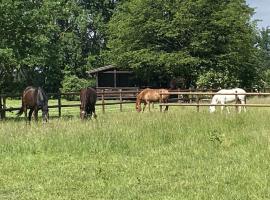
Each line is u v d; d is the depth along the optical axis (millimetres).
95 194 8305
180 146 12172
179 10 41719
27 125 15914
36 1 24984
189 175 9391
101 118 18438
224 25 41094
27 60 23969
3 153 11953
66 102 45344
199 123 14922
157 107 31531
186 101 33469
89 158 11375
